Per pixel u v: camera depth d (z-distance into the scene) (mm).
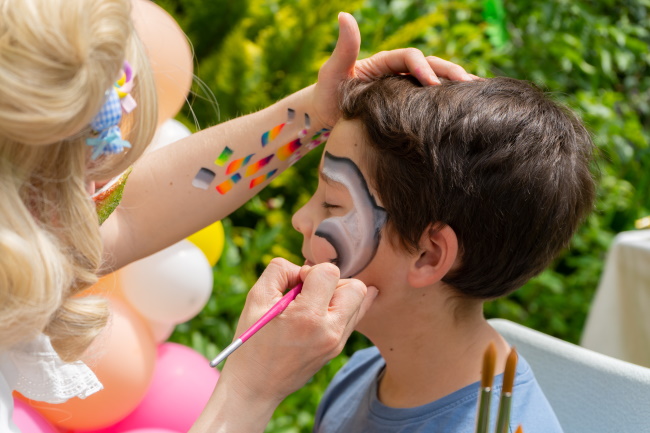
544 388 1089
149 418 1359
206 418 774
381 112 839
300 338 772
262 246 2023
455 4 2459
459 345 916
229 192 1044
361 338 2211
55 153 680
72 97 617
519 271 877
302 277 831
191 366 1433
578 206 901
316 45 2102
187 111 2117
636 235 1831
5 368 784
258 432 791
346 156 870
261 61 2107
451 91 853
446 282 879
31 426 1143
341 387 1096
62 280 685
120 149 729
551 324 2441
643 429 979
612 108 2754
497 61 2611
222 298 1913
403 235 847
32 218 664
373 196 856
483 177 819
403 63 929
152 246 1047
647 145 2725
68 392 835
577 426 1044
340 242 869
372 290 876
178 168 1025
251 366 784
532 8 2697
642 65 2959
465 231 835
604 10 2949
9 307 657
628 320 1768
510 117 836
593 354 1061
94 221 735
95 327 801
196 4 2100
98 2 637
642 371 1005
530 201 835
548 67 2674
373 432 954
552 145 852
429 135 816
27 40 601
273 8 2279
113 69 656
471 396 889
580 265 2586
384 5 2574
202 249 1483
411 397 945
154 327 1353
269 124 1022
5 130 621
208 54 2166
